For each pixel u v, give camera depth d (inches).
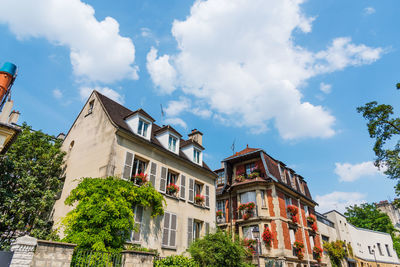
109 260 345.1
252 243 823.7
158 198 569.6
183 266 461.1
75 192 458.9
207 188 791.7
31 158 609.9
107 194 462.6
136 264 359.9
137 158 606.5
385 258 1612.9
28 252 275.1
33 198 558.9
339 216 1423.5
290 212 925.8
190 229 668.1
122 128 567.2
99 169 541.0
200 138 948.6
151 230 561.9
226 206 997.8
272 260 775.1
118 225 434.6
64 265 292.8
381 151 688.4
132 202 517.0
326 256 1101.7
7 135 416.5
